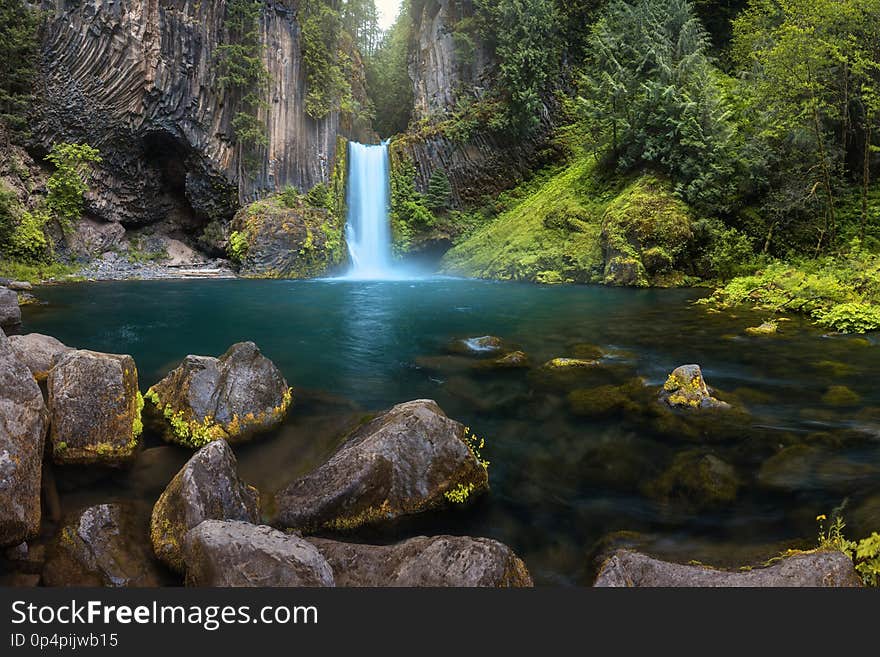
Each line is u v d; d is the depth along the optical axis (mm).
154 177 25344
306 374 7551
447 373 7691
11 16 19594
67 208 21391
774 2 23219
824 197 17188
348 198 29359
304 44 27984
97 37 21250
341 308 13938
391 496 4078
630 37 26734
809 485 4391
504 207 30812
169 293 16578
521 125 31047
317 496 3975
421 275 26828
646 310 13531
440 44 33750
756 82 20781
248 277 23188
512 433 5617
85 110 21641
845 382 7105
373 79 39125
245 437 5156
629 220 19938
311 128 28250
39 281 17875
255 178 26156
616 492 4461
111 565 3311
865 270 12352
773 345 9336
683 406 6176
